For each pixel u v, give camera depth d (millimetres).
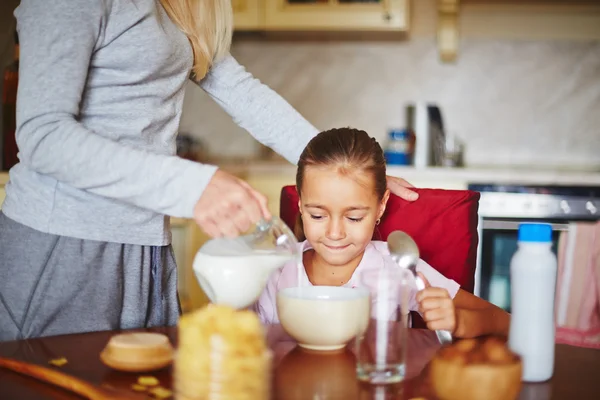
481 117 3285
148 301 1230
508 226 2703
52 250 1104
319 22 3023
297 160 1459
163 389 777
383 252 1416
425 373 882
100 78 1119
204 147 3406
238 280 952
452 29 3162
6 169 2654
